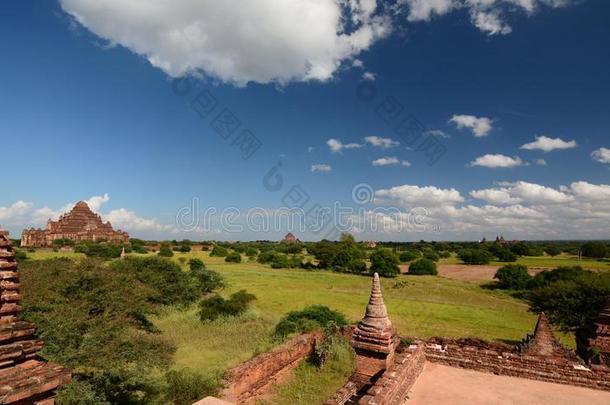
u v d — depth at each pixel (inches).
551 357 609.9
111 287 913.5
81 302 823.7
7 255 254.8
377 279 551.2
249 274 2915.8
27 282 914.7
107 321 769.6
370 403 362.0
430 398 443.2
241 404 767.1
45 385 236.5
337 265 3373.5
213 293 1995.6
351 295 2172.7
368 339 524.1
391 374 432.1
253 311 1546.5
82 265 992.2
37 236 4675.2
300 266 3597.4
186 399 669.3
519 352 649.6
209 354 1013.2
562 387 479.8
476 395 452.4
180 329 1296.8
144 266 1838.1
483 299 2130.9
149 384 691.4
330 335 1087.6
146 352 742.5
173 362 806.5
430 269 3061.0
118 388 655.1
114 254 3275.1
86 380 620.4
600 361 612.1
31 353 249.8
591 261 3774.6
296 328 1204.5
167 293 1670.8
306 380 915.4
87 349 663.1
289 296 2065.7
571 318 1206.9
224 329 1295.5
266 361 861.2
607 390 471.2
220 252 4343.0
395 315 1683.1
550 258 4311.0
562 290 1264.8
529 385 484.7
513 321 1631.4
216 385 713.0
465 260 3875.5
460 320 1610.5
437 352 567.5
